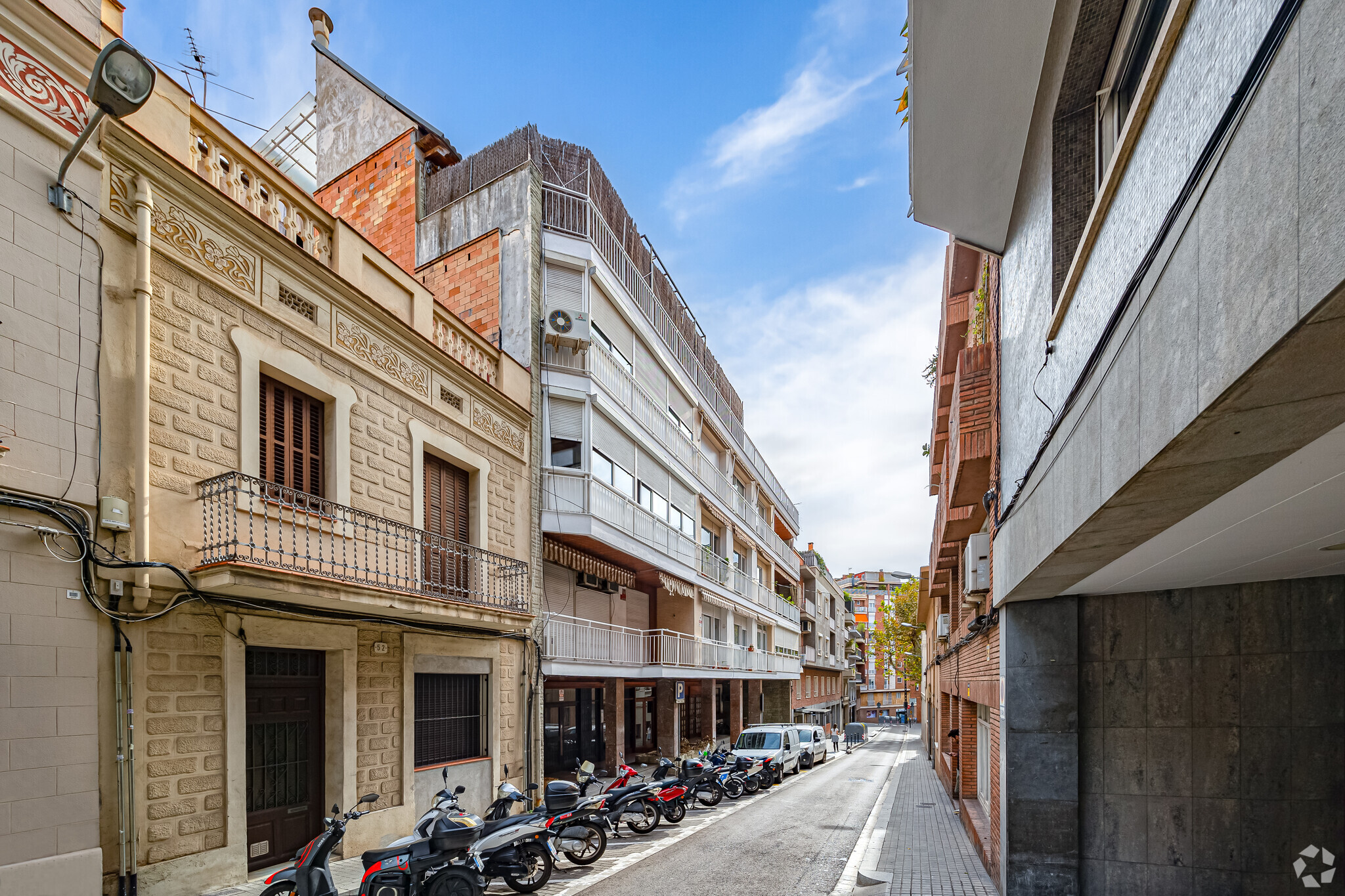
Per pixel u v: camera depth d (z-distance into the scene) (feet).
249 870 25.43
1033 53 15.21
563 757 59.98
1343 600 19.89
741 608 89.97
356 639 30.07
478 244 51.98
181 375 23.82
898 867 30.09
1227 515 12.21
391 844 23.77
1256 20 6.57
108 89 18.98
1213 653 20.94
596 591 62.23
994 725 28.55
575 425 51.11
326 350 30.19
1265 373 6.21
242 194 27.78
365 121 61.00
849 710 236.63
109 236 21.91
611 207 62.49
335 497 30.04
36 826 18.17
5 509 18.34
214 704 23.67
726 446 94.12
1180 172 8.61
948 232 22.06
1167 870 20.77
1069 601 22.47
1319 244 5.08
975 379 25.75
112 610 20.74
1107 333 10.59
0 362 18.56
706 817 44.55
